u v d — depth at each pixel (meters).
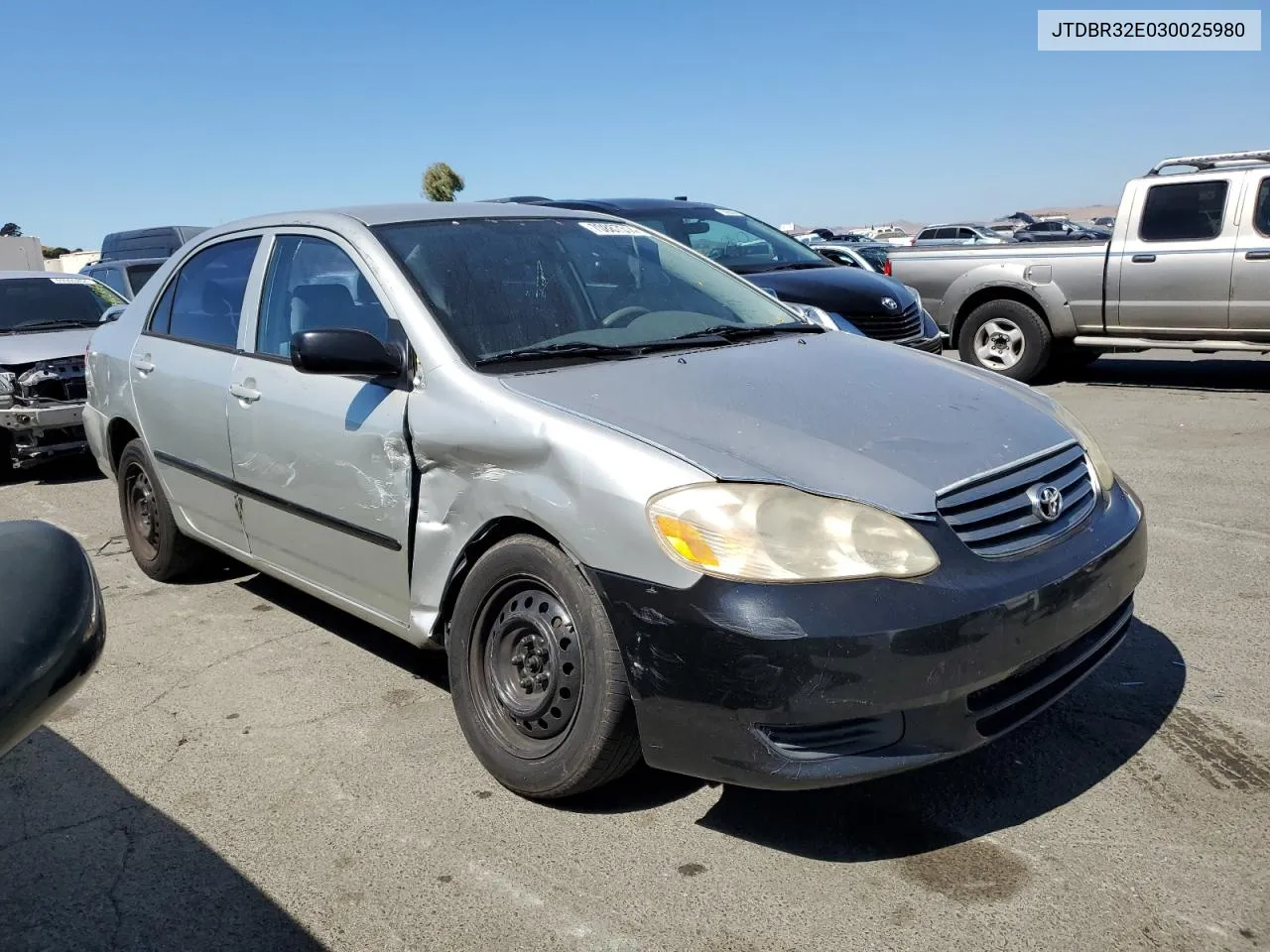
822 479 2.68
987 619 2.61
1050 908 2.55
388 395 3.41
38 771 3.46
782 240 9.32
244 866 2.89
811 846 2.86
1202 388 9.67
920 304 8.43
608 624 2.78
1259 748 3.24
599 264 4.05
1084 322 9.86
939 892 2.64
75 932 2.66
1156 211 9.37
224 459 4.24
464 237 3.86
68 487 7.93
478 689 3.21
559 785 2.96
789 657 2.49
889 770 2.54
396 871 2.83
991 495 2.82
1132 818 2.91
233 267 4.48
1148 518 5.63
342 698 3.89
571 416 2.94
